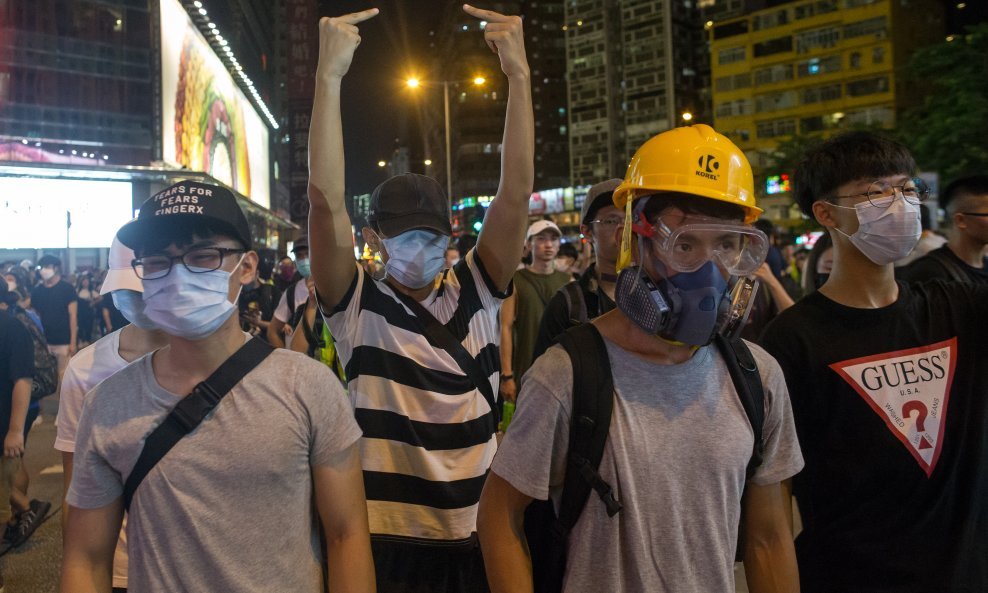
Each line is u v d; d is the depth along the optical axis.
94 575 1.69
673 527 1.55
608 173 91.00
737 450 1.62
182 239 1.67
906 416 2.11
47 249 26.88
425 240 2.63
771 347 2.25
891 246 2.12
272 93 92.94
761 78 70.56
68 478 2.49
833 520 2.17
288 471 1.70
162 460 1.64
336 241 2.58
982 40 25.80
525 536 1.70
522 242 2.83
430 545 2.49
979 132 25.92
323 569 1.96
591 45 92.06
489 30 2.74
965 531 2.08
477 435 2.61
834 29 66.50
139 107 30.61
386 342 2.61
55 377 5.75
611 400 1.59
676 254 1.59
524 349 5.52
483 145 102.38
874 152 2.16
